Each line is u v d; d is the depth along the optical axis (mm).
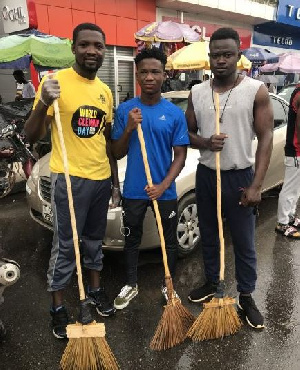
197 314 2705
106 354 2115
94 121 2254
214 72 2266
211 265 2785
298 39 17172
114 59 10625
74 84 2182
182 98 4422
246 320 2596
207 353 2318
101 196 2438
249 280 2574
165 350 2344
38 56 5668
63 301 2865
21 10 8648
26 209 4789
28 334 2494
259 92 2230
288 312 2713
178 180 3207
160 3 11133
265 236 3994
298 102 3549
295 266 3371
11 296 2920
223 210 2570
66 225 2320
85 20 9617
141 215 2645
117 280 3141
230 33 2186
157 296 2918
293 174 3830
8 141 5289
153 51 2320
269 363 2238
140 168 2520
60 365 2193
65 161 2078
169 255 2725
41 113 2064
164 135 2453
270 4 13930
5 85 9328
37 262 3439
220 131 2334
